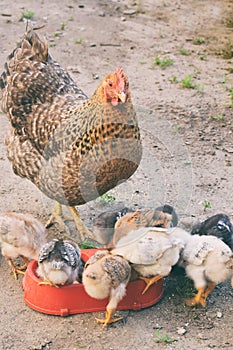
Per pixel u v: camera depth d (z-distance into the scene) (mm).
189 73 2975
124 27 3449
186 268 1740
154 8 3750
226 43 3320
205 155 2383
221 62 3113
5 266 1877
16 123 1920
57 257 1672
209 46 3287
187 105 2689
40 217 2057
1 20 3414
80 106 1836
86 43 3215
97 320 1701
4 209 2086
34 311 1733
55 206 2006
